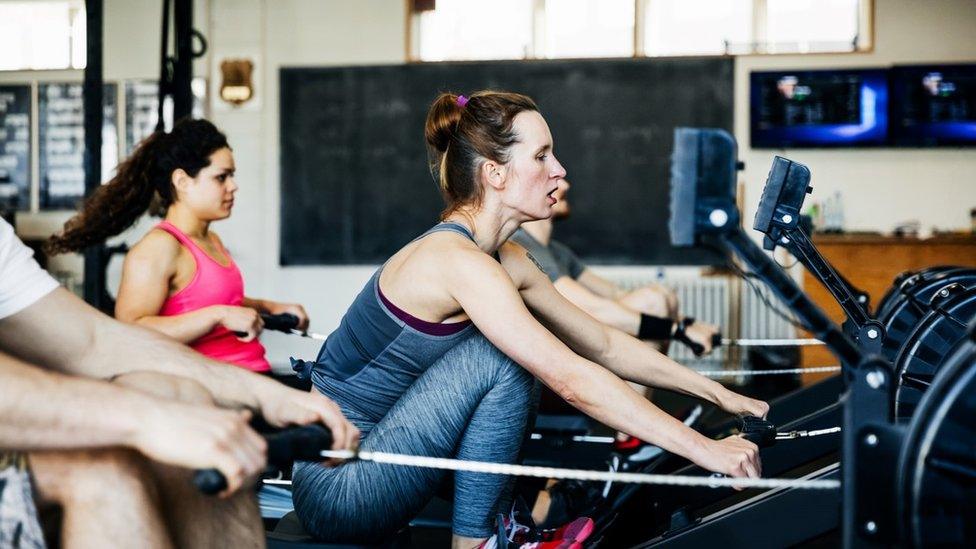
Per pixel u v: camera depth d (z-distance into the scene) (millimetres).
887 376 1180
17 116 8117
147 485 1120
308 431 1192
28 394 1009
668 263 7590
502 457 1759
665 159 7574
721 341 2928
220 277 2812
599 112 7617
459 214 1887
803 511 1752
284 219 7965
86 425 1019
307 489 1796
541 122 1869
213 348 2773
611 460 2500
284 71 7922
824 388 3178
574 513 2545
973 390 1052
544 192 1871
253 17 7949
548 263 3232
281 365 8016
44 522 1148
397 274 1798
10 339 1362
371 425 1885
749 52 7512
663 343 3297
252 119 7984
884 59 7367
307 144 7938
